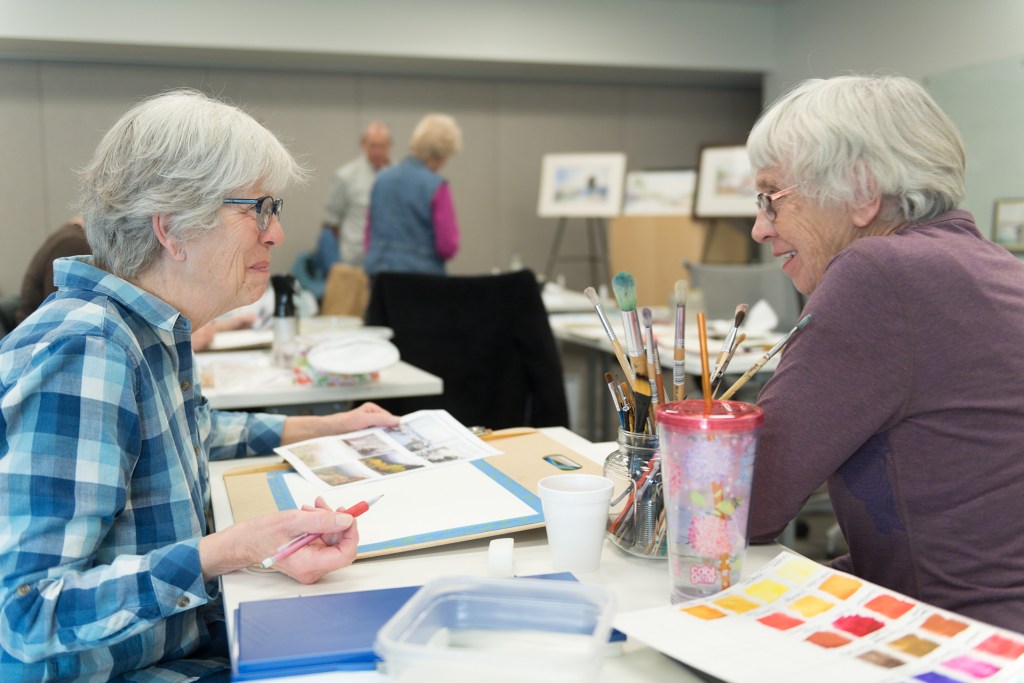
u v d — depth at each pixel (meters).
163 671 1.04
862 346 0.93
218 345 2.61
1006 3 4.59
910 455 0.95
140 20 5.20
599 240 7.03
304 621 0.80
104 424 0.91
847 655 0.69
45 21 5.03
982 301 0.94
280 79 6.13
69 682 0.99
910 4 5.27
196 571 0.88
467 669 0.63
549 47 6.02
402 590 0.87
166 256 1.03
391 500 1.12
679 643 0.72
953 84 4.96
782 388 0.96
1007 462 0.93
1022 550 0.93
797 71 6.28
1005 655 0.68
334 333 2.44
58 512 0.87
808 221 1.06
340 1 5.56
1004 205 4.56
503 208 6.77
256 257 1.10
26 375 0.89
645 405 0.97
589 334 3.41
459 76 6.53
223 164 1.01
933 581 0.96
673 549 0.85
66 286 1.02
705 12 6.32
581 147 6.88
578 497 0.92
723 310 3.81
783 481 0.95
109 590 0.86
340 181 5.76
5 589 0.86
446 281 2.64
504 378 2.67
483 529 1.01
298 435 1.43
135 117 1.03
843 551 3.00
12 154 5.61
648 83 6.98
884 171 0.99
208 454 1.41
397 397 2.56
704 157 6.09
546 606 0.72
